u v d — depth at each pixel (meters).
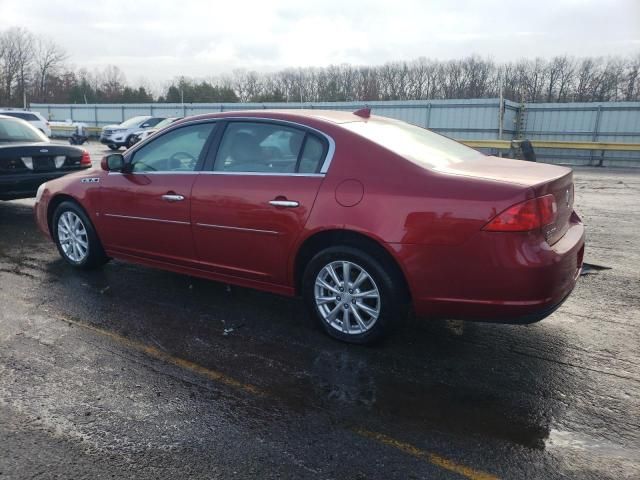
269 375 3.27
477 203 3.06
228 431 2.70
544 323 4.05
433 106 24.16
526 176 3.31
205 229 4.12
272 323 4.07
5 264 5.57
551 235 3.23
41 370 3.31
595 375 3.26
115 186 4.73
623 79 49.09
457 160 3.78
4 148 7.12
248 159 3.96
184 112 31.84
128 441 2.61
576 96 51.00
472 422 2.78
